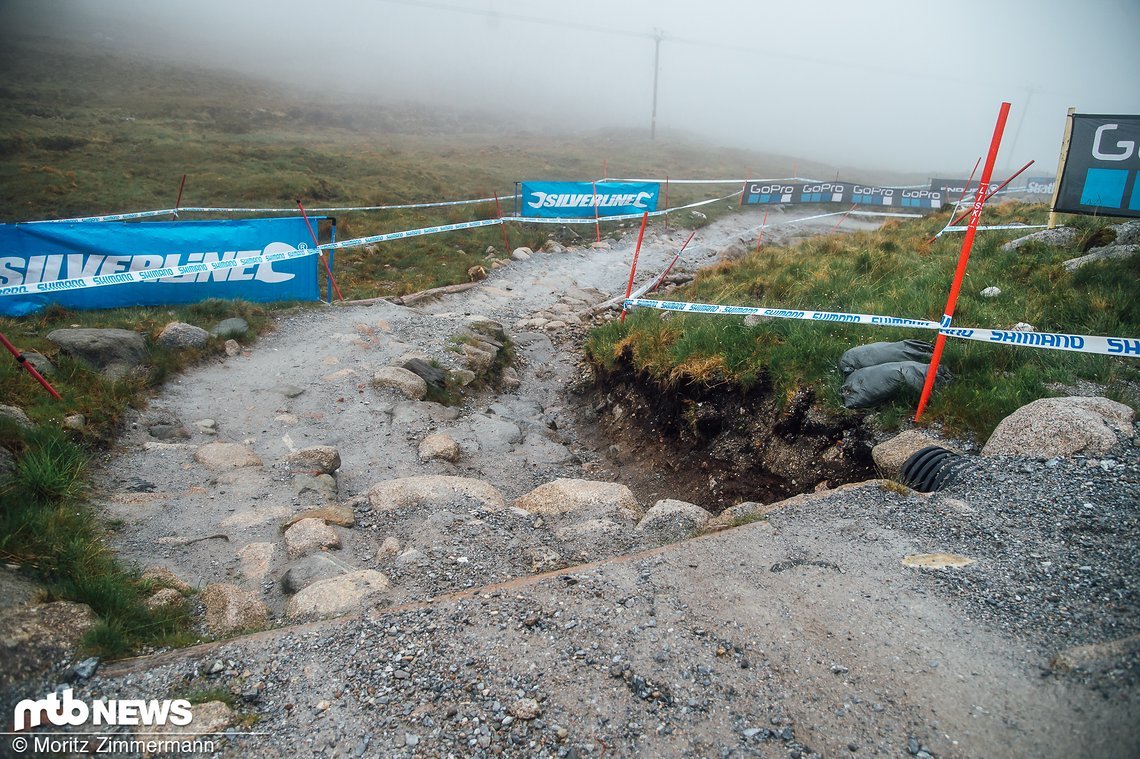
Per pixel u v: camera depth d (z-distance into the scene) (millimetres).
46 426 5770
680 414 7672
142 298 10258
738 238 21047
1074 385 5738
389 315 11234
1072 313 6867
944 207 19750
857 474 5883
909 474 5125
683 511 5191
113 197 19781
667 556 4242
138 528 5188
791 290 9789
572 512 5402
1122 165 6734
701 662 3275
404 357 9516
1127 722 2650
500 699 3119
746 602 3707
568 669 3285
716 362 7504
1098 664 2945
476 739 2904
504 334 11195
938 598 3605
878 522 4426
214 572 4781
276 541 5199
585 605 3787
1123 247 8289
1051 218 7254
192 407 7633
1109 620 3256
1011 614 3416
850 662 3199
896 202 26469
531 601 3863
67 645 3457
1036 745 2650
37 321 8992
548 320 12664
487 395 9562
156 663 3455
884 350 6477
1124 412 5070
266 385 8438
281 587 4566
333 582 4301
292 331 10242
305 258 11453
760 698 3035
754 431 6922
